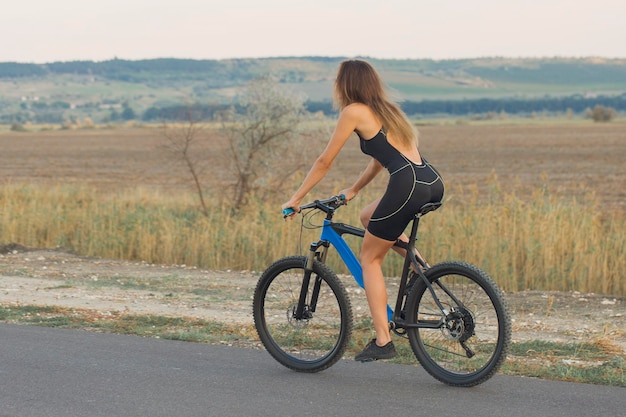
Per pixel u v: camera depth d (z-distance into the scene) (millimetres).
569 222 19422
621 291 16344
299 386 8547
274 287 9742
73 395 8156
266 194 27812
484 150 101562
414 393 8273
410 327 8898
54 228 23266
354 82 8742
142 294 15125
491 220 19344
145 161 83750
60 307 13148
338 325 9633
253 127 27516
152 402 7938
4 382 8609
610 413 7562
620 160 78250
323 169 8898
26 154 101375
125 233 21609
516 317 13148
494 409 7715
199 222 21688
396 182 8531
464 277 8625
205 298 14836
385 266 18188
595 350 10469
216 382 8648
